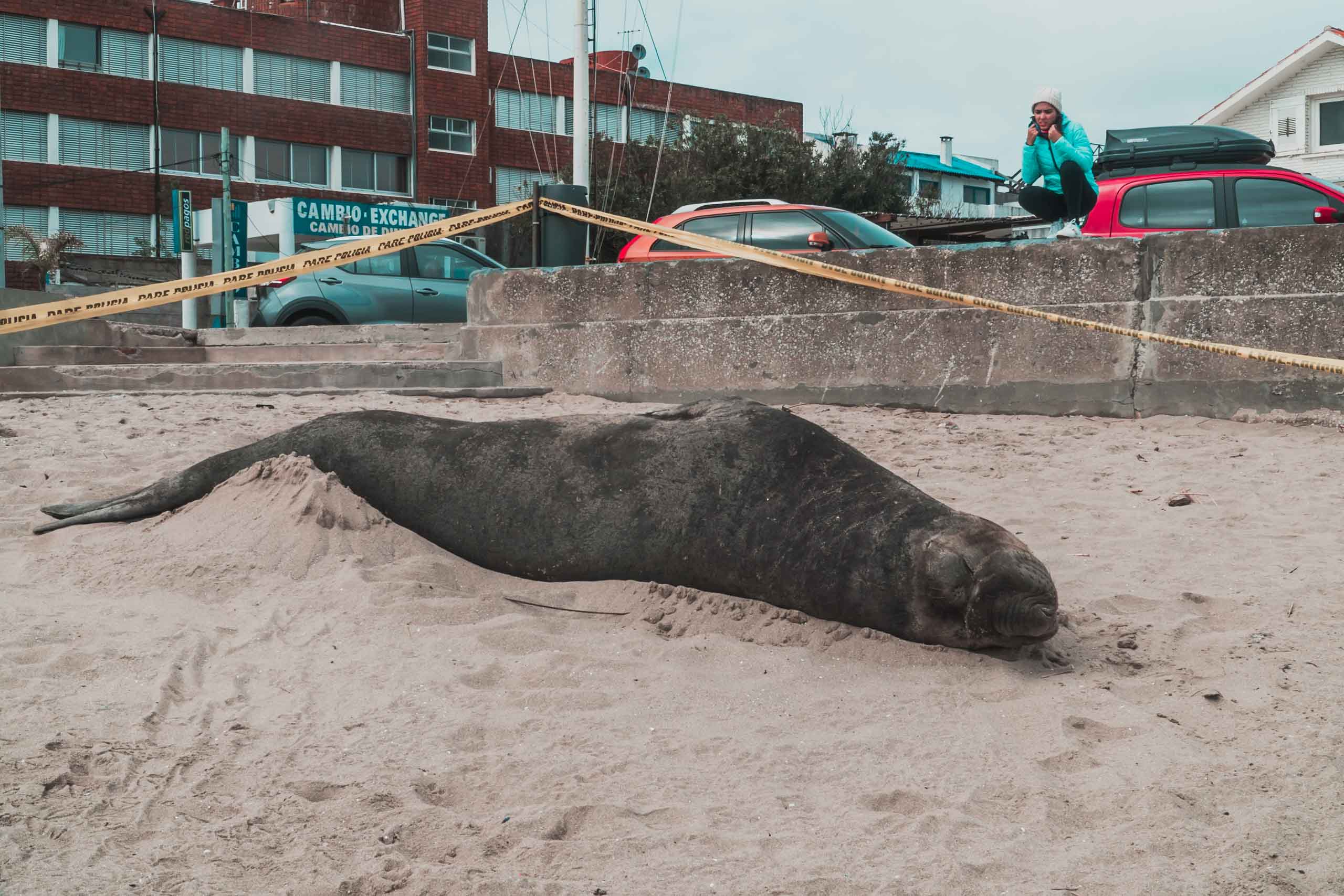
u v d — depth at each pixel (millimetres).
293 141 43969
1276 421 9031
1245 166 11883
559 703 4133
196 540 5637
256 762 3604
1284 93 37688
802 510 4969
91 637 4609
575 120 21078
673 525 5148
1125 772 3578
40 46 39062
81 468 7402
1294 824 3225
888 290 10430
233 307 21953
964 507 7027
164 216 41312
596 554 5266
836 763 3705
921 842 3180
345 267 16094
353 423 5977
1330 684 4168
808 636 4777
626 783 3531
